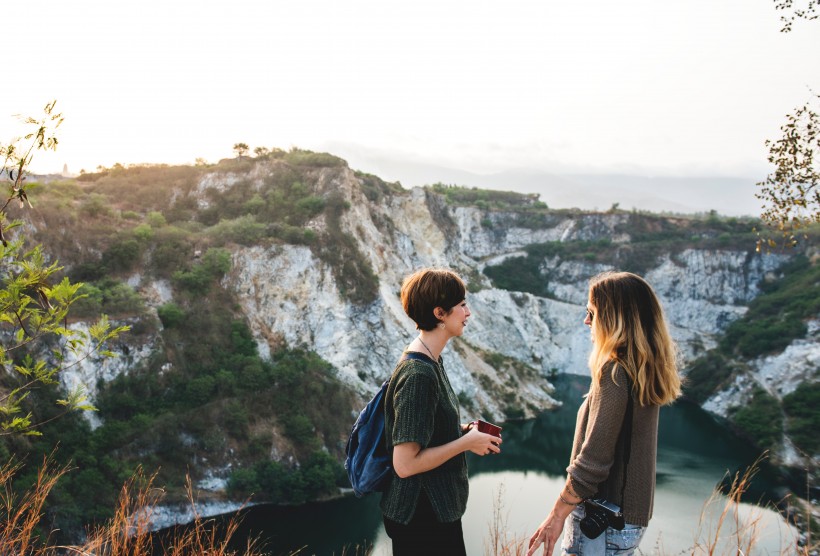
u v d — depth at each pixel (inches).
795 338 3152.1
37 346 1641.2
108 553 158.7
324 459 1871.3
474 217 5196.9
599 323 138.7
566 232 5191.9
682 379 139.7
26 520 163.6
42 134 178.5
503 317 3939.5
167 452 1760.6
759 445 2388.0
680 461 2217.0
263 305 2384.4
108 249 2226.9
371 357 2477.9
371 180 3597.4
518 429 2721.5
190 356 2046.0
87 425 1667.1
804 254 4227.4
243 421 1891.0
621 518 132.9
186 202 2955.2
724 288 4286.4
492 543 177.9
